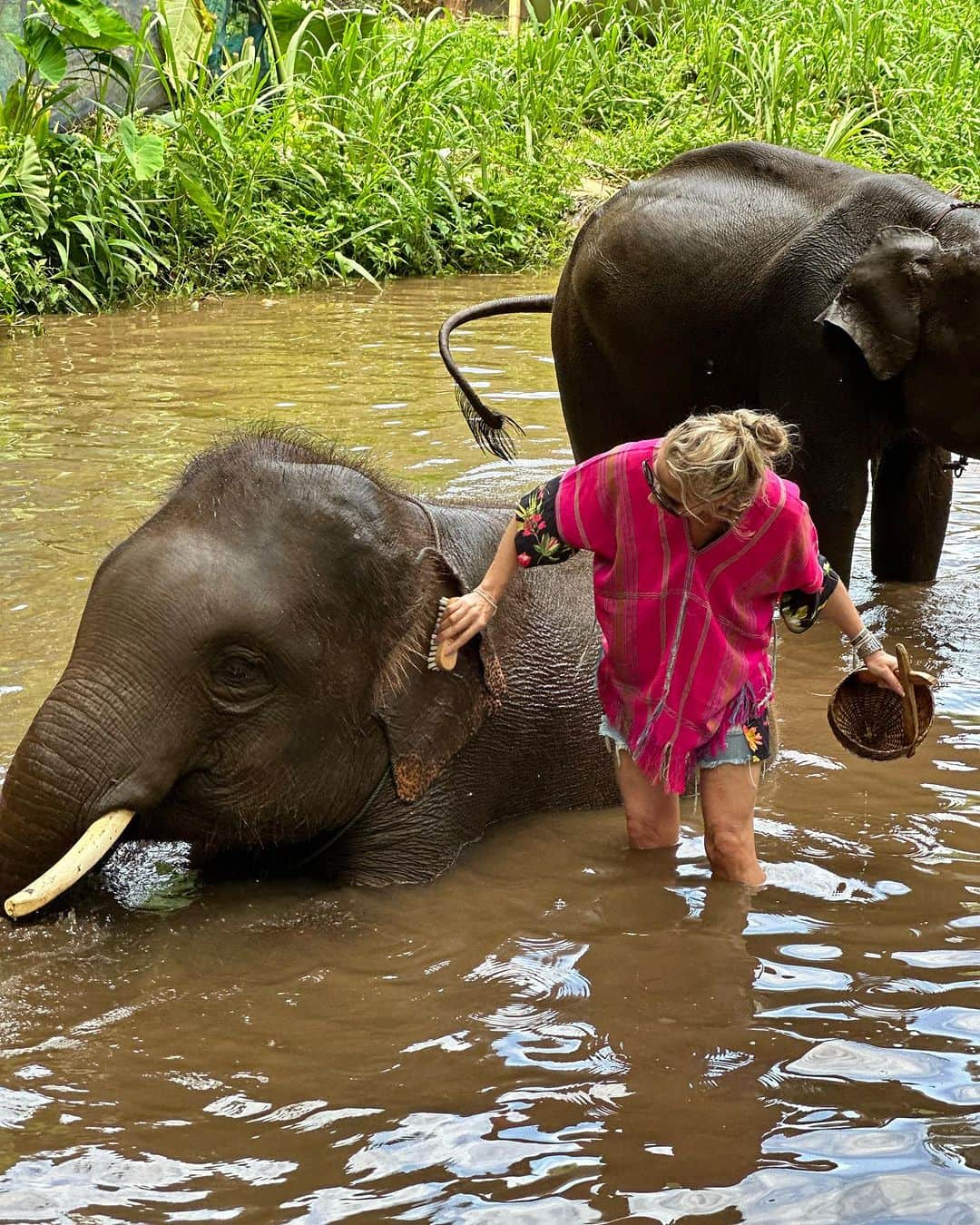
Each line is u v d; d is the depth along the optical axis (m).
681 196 6.23
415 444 7.80
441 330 6.07
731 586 3.58
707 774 3.79
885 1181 2.68
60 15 11.66
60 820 3.41
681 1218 2.58
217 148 13.32
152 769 3.48
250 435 3.84
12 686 4.83
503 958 3.51
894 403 5.80
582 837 4.19
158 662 3.48
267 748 3.64
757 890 3.83
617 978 3.40
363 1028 3.20
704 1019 3.23
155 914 3.73
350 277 13.67
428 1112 2.89
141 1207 2.60
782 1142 2.79
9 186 11.84
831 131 16.42
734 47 17.75
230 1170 2.71
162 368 9.66
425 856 3.94
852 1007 3.27
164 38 13.41
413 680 3.78
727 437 3.26
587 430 6.78
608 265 6.32
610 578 3.65
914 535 6.26
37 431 8.04
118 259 12.14
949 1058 3.08
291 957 3.52
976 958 3.49
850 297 5.60
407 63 15.27
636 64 18.03
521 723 4.17
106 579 3.58
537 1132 2.82
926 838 4.11
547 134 16.27
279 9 15.19
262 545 3.59
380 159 14.39
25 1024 3.20
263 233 13.03
